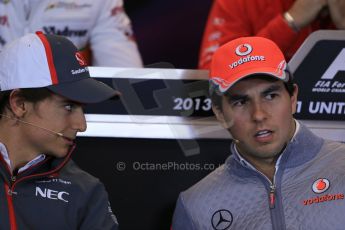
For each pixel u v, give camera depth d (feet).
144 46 51.16
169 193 34.22
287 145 30.71
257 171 30.91
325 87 33.35
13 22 41.91
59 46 30.12
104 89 30.27
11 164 30.73
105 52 43.42
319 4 40.04
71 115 29.96
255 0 42.86
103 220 31.40
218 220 31.07
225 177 31.71
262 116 29.66
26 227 30.48
